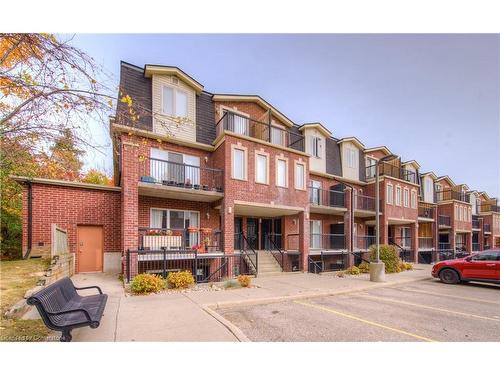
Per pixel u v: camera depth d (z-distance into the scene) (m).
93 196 11.84
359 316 6.49
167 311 6.14
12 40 4.60
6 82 4.70
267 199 13.58
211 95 14.74
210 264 12.23
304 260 14.63
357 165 21.50
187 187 11.77
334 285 10.42
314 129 19.03
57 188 11.24
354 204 18.53
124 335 4.67
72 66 4.84
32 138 5.32
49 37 4.60
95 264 11.77
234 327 5.16
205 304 6.91
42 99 4.89
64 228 11.23
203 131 13.85
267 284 10.34
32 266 8.80
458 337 5.21
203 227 13.47
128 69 12.33
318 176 18.91
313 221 18.62
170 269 11.32
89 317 4.13
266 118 16.12
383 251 15.64
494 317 6.62
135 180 10.49
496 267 10.95
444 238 30.08
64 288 4.96
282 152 14.55
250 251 14.19
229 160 12.53
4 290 6.42
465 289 10.74
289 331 5.36
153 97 12.46
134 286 8.09
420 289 10.61
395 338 5.09
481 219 34.53
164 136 11.79
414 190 23.09
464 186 34.97
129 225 10.18
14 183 10.70
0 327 4.70
